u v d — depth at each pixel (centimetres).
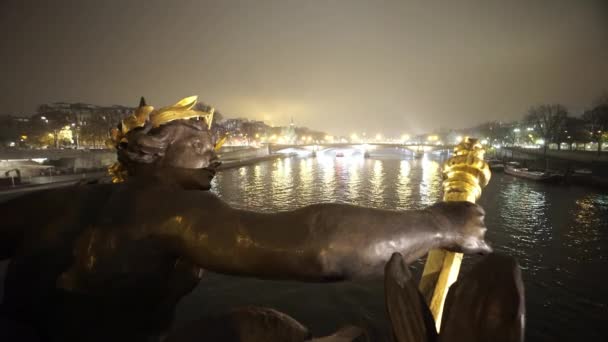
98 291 89
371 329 1292
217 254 78
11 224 109
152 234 87
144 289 93
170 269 97
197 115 112
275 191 4531
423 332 68
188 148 107
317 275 72
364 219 75
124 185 103
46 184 3369
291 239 72
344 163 8794
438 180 5412
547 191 4138
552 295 1645
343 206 80
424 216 83
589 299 1599
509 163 6262
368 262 71
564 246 2292
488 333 57
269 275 76
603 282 1769
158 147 104
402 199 4003
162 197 93
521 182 4844
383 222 76
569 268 1947
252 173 6462
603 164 5125
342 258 70
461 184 113
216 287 1617
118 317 98
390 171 6744
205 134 113
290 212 81
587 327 1389
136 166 108
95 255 87
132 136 105
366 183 5150
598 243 2333
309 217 76
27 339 103
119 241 87
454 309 63
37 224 107
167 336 127
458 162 118
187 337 133
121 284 89
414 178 5678
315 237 71
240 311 154
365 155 11350
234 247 76
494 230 2631
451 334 61
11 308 107
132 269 88
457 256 110
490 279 61
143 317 102
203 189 106
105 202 102
